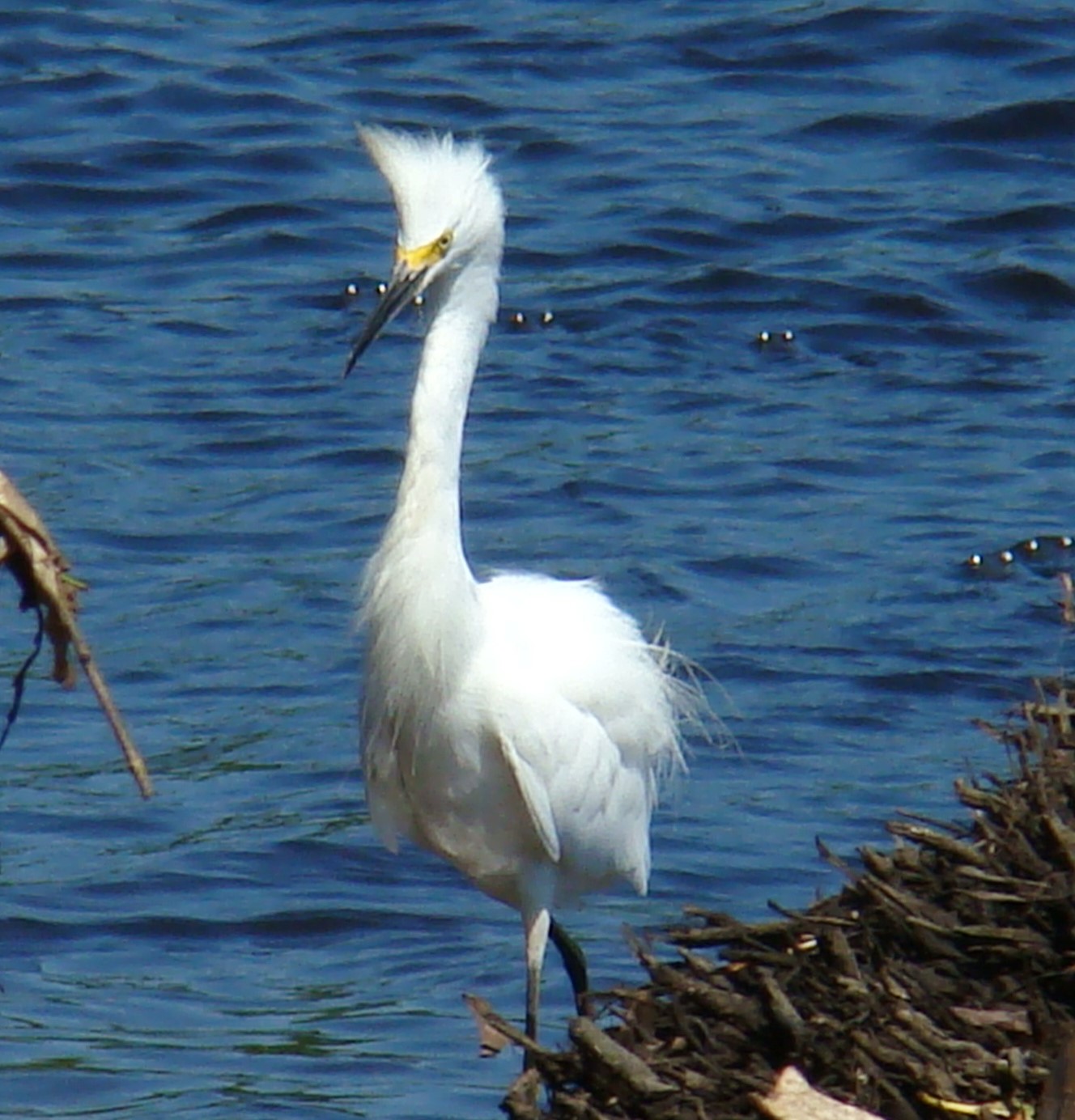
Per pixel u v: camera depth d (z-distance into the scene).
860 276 18.14
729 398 16.55
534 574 12.21
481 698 8.79
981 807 7.84
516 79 21.69
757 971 7.21
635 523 14.74
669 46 22.38
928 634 13.42
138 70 21.97
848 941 7.34
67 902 11.01
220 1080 9.34
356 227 19.31
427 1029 9.89
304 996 10.23
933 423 16.14
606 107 21.19
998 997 7.03
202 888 11.18
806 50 22.09
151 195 19.92
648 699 9.36
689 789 11.89
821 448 15.77
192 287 18.39
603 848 9.29
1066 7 22.55
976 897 7.18
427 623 8.66
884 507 14.95
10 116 21.08
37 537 6.32
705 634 13.39
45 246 19.06
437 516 8.60
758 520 14.83
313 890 11.21
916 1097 6.61
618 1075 6.77
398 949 10.73
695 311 17.81
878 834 11.34
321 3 23.75
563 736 8.89
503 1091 9.28
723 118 20.95
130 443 15.85
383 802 9.36
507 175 19.86
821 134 20.62
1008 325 17.61
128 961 10.54
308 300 18.12
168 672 13.15
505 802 9.05
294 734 12.55
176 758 12.34
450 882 11.42
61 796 11.95
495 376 16.84
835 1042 6.83
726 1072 6.77
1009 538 14.44
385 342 17.52
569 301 17.92
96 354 17.25
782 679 12.95
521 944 10.80
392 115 20.91
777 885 10.90
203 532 14.68
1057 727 8.17
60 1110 9.07
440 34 22.81
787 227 18.97
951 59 21.89
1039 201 19.31
